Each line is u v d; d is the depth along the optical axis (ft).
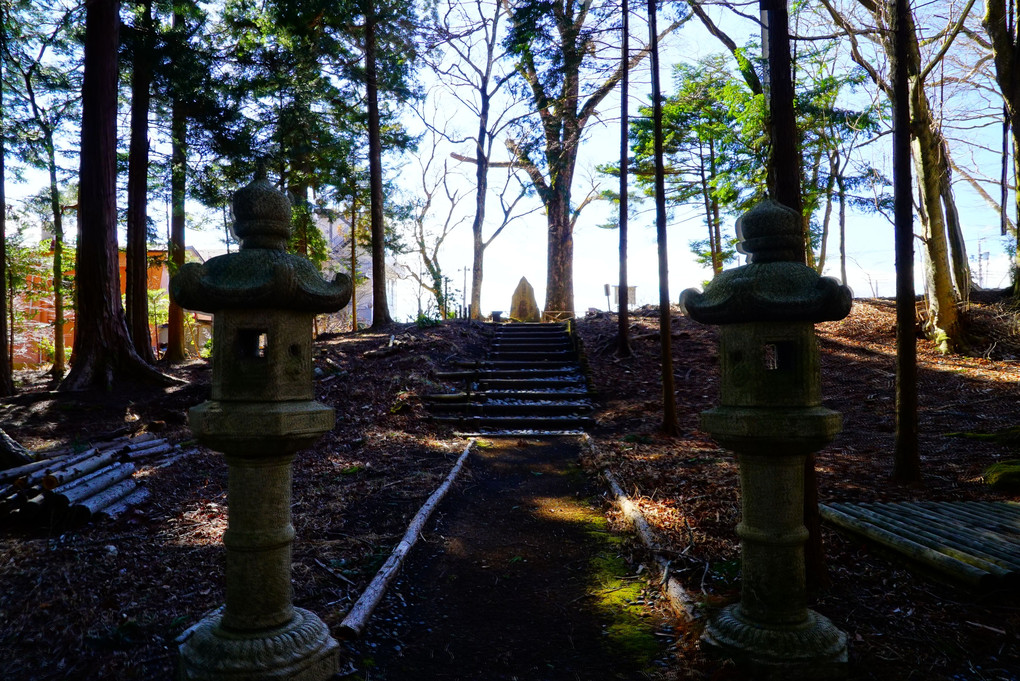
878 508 17.85
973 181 54.39
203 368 54.95
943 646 11.10
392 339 48.55
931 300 43.01
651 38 32.55
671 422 31.60
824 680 9.93
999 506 18.17
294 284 9.52
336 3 50.98
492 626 12.75
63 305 63.00
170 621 12.41
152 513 19.31
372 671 10.94
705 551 15.67
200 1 51.16
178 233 61.57
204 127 50.21
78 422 35.09
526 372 43.65
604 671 10.95
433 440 31.81
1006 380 35.19
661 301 31.86
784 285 10.27
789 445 10.16
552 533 18.30
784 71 14.57
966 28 44.37
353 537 17.35
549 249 82.07
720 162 57.98
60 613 12.67
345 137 63.21
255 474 9.80
